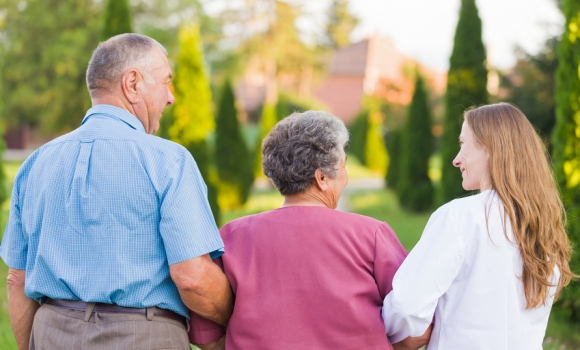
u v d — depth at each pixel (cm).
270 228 195
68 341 182
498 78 1566
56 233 184
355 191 1794
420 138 1340
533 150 192
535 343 193
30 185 193
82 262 181
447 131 1015
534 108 1500
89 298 180
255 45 3578
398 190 1373
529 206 186
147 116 203
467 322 186
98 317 182
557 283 196
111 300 181
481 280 185
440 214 191
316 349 183
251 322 188
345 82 4634
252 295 190
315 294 186
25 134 3588
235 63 3428
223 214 1302
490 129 194
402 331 190
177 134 1056
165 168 183
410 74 3469
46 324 187
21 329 209
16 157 2981
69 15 2539
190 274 181
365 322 184
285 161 195
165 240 180
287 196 202
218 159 1398
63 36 2478
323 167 194
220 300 192
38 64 2564
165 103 208
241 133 1416
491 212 187
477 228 186
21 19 2566
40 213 188
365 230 195
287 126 198
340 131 197
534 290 186
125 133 189
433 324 195
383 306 190
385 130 3381
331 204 203
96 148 186
